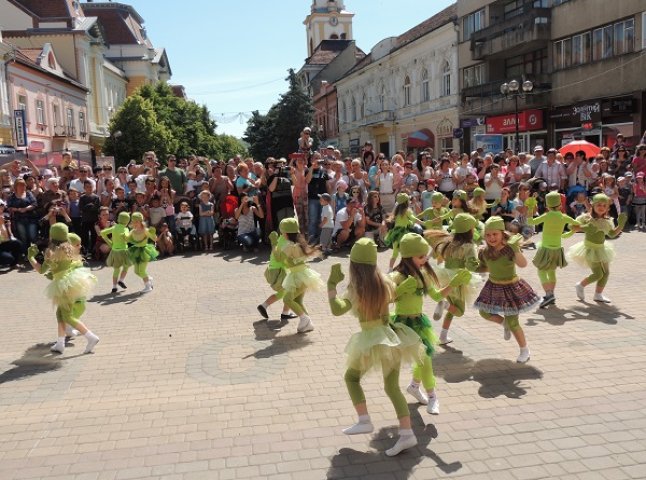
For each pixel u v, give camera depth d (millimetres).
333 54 71125
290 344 6629
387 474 3818
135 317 8086
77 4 54000
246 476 3871
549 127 27547
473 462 3918
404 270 4598
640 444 4066
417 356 4254
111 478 3924
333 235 12906
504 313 5641
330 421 4648
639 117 22297
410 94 40250
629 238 12797
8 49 32469
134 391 5449
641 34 22094
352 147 51781
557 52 26922
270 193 13336
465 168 14680
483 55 30719
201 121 55844
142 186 14414
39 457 4250
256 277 10523
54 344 6977
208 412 4906
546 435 4242
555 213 7539
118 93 60875
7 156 17656
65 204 13367
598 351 5922
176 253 13711
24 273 12125
